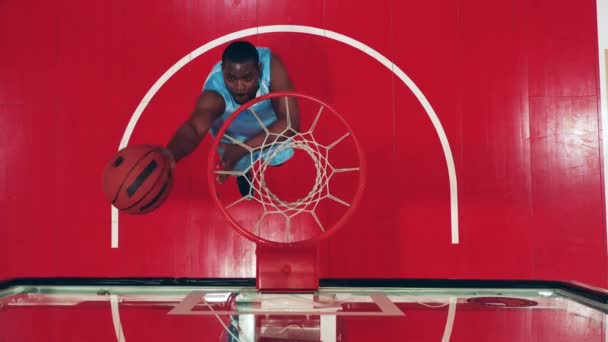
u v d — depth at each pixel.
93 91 3.00
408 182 2.96
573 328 1.29
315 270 1.67
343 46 3.00
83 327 1.30
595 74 2.98
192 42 3.00
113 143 2.98
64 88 3.00
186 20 3.02
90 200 2.97
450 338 1.21
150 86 2.99
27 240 2.95
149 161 2.23
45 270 2.94
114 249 2.95
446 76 2.99
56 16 3.03
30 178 2.97
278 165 2.95
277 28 3.01
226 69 2.96
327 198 2.93
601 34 2.99
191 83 2.98
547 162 2.97
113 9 3.02
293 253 1.69
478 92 2.99
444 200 2.96
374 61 2.99
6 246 2.95
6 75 3.00
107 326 1.31
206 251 2.95
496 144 2.98
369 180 2.96
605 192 2.95
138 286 1.78
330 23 3.01
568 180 2.96
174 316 1.40
